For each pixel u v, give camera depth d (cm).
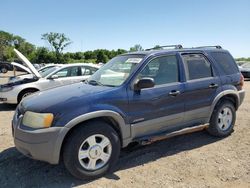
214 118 544
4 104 1015
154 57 471
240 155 477
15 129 396
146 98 440
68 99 392
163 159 464
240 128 626
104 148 406
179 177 403
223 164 443
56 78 955
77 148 381
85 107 387
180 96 480
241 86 595
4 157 478
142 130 445
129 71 452
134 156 477
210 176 405
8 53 8344
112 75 466
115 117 410
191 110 499
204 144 531
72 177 405
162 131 473
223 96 551
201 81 513
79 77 980
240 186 379
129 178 402
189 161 455
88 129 388
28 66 916
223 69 561
